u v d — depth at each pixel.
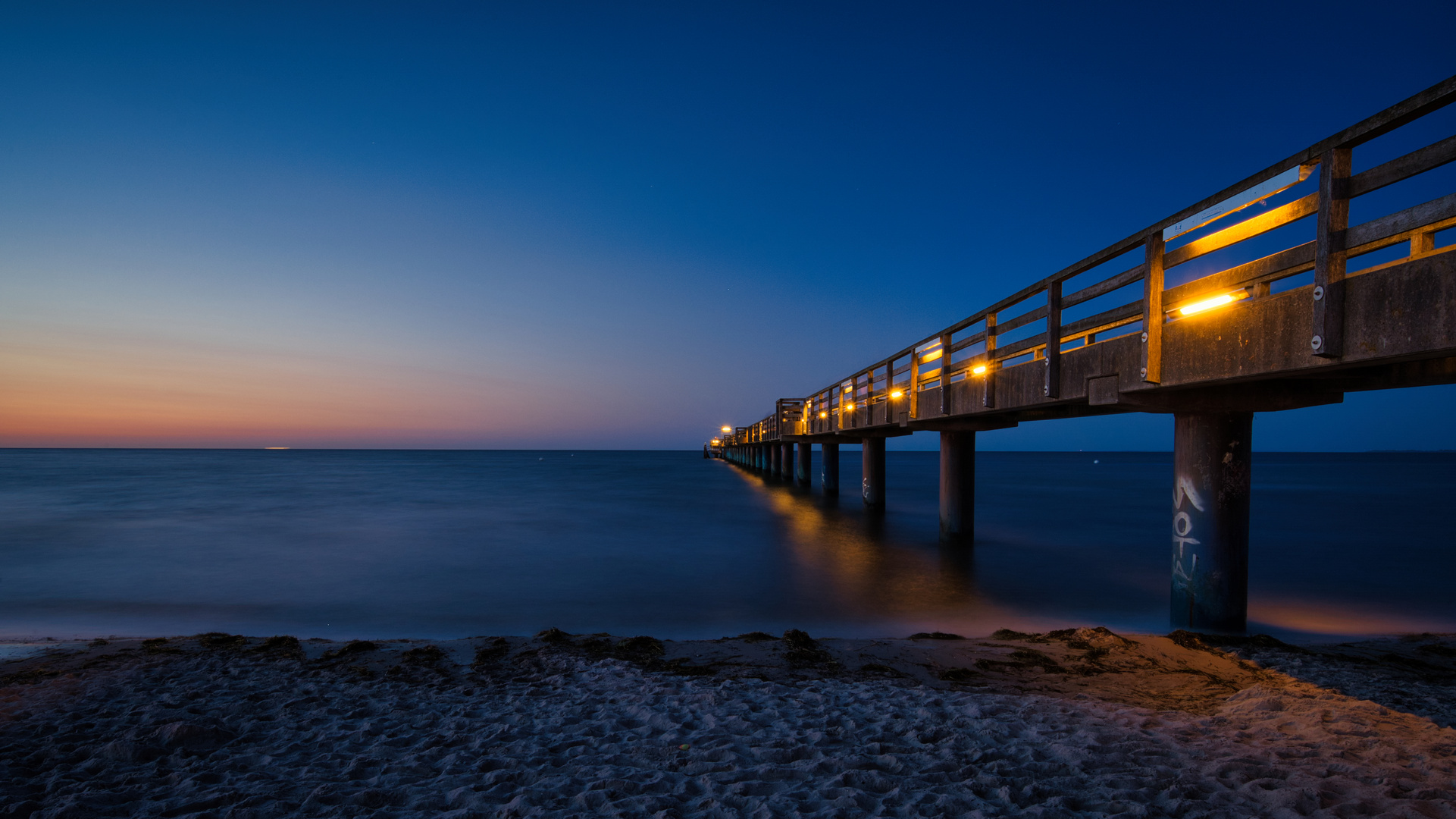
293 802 3.30
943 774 3.64
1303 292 4.82
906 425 15.26
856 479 51.06
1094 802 3.24
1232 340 5.52
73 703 5.18
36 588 11.71
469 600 10.78
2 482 40.50
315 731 4.57
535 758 4.00
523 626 9.27
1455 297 3.78
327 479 46.44
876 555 14.84
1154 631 8.67
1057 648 6.98
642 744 4.24
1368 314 4.35
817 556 14.79
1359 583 11.84
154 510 24.92
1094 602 10.46
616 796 3.38
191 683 5.83
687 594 11.16
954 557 14.49
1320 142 4.67
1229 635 6.96
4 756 3.96
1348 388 6.34
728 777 3.64
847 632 8.84
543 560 14.50
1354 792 3.33
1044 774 3.64
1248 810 3.16
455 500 29.97
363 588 11.73
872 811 3.20
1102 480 53.78
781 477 45.88
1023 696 5.40
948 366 12.34
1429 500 31.48
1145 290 6.62
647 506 26.95
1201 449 7.27
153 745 4.07
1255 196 5.30
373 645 7.22
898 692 5.54
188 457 117.00
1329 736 4.23
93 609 10.23
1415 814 3.05
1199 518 7.29
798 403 31.61
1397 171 4.14
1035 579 12.27
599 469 69.31
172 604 10.58
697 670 6.36
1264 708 4.88
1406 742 4.14
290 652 6.97
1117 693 5.51
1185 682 5.77
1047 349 8.60
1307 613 9.57
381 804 3.33
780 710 4.99
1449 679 6.02
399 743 4.32
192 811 3.20
